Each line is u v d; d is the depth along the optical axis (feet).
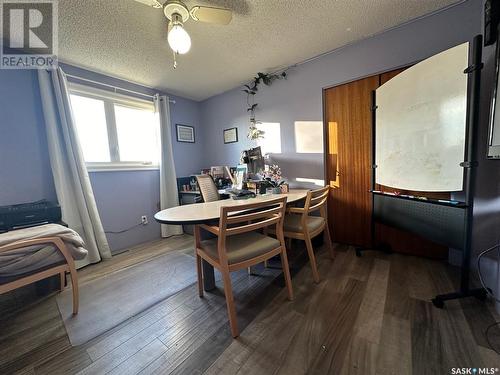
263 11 5.53
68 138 7.32
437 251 6.59
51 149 7.02
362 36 6.88
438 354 3.47
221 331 4.23
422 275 5.80
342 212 8.16
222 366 3.47
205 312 4.84
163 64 8.00
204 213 4.96
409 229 5.88
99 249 8.03
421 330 3.96
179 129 11.48
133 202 9.61
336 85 7.78
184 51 4.84
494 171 4.74
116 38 6.26
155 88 10.36
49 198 7.24
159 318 4.71
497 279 4.42
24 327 4.59
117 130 9.23
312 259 5.79
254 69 8.81
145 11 5.22
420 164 5.38
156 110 10.06
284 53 7.67
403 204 6.04
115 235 9.04
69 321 4.73
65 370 3.56
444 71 4.74
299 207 6.86
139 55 7.25
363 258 6.97
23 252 4.40
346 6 5.51
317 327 4.17
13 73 6.56
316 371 3.29
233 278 6.25
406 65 6.41
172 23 4.77
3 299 5.61
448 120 4.73
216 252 4.56
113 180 8.98
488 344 3.60
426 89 5.13
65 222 7.18
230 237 5.33
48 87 7.00
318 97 8.15
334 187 8.24
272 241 5.05
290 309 4.74
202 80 9.61
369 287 5.38
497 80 4.00
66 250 4.88
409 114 5.58
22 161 6.75
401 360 3.40
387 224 6.63
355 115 7.52
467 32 5.55
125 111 9.50
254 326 4.30
